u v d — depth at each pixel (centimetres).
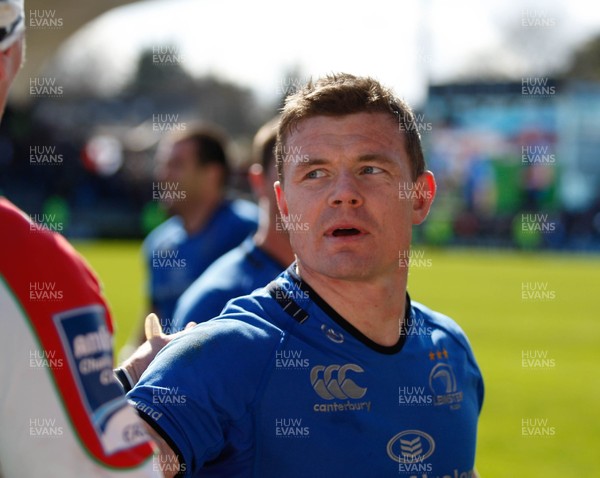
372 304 305
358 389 298
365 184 300
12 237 202
